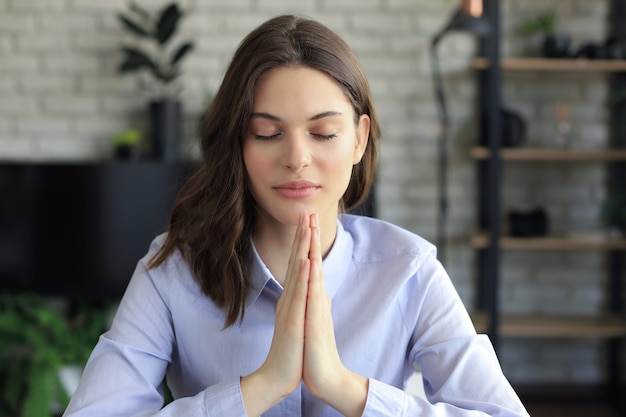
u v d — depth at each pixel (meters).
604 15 3.40
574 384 3.52
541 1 3.39
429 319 1.06
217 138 0.98
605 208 3.15
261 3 3.43
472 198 3.46
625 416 3.22
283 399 1.00
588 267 3.50
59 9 3.40
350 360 1.04
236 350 1.02
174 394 1.13
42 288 3.25
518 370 3.53
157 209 3.21
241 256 1.04
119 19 3.31
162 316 1.05
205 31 3.42
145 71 3.42
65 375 3.01
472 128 3.43
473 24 2.93
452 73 3.43
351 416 0.91
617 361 3.42
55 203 3.23
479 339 1.04
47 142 3.44
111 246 3.23
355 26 3.42
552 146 3.43
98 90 3.42
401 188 3.46
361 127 0.99
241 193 0.99
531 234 3.21
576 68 3.16
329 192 0.93
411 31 3.42
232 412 0.90
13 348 3.08
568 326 3.18
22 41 3.41
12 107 3.43
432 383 1.03
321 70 0.92
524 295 3.51
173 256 1.07
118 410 0.97
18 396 2.85
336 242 1.07
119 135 3.30
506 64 3.14
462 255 3.47
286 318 0.90
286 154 0.91
